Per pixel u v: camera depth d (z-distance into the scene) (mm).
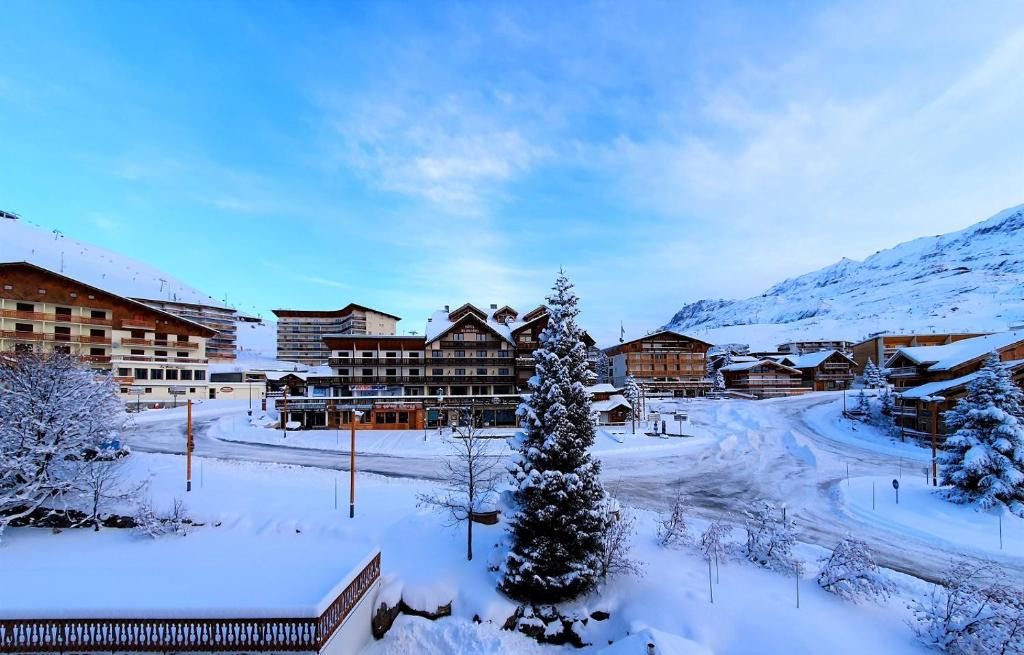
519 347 59250
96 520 21578
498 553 19797
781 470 36125
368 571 17109
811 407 66438
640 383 74062
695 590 17672
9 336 55750
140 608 13484
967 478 25328
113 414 24969
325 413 52031
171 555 18484
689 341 95125
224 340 114250
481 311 66812
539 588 17453
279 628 13469
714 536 20000
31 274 59156
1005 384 25500
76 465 22531
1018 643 12773
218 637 13422
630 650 14164
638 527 23719
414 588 18281
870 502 27672
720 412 65625
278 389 72000
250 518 23000
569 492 17938
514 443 19672
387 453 39469
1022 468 24547
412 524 22750
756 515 22125
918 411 46594
